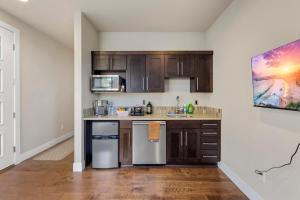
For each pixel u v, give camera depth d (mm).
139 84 3980
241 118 2744
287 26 1831
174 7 3182
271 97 1955
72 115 6293
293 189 1786
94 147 3523
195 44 4375
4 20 3350
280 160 1953
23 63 3844
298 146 1722
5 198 2486
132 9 3250
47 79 4777
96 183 2918
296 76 1631
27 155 3988
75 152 3375
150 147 3570
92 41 3963
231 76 3062
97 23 3855
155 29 4195
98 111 3930
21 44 3781
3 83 3344
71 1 2994
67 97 5941
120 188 2766
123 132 3574
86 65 3617
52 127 5031
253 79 2262
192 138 3605
